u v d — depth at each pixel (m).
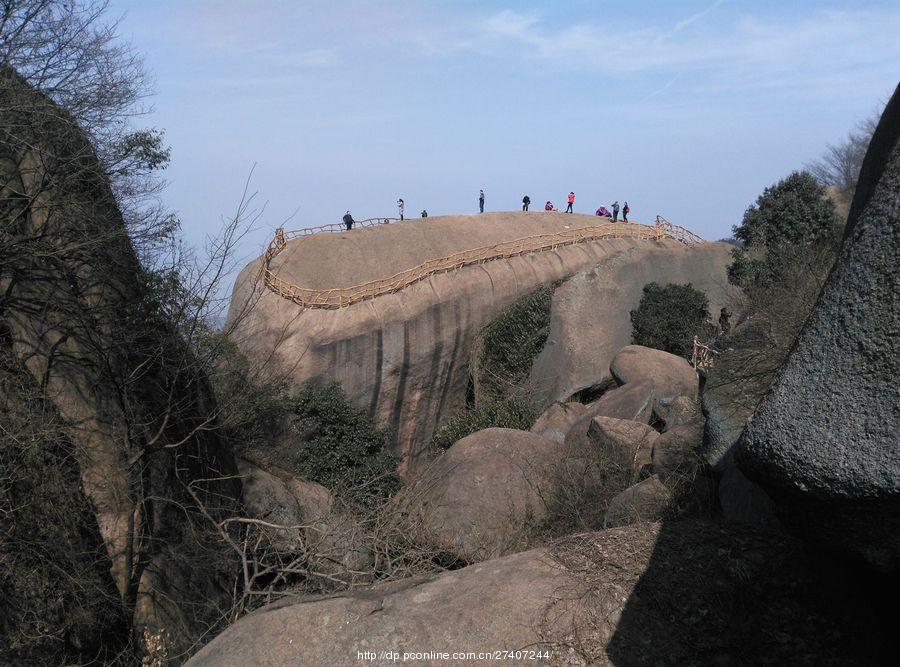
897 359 2.71
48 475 8.67
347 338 25.50
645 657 4.50
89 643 8.60
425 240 32.41
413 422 27.11
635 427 12.98
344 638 4.71
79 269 9.87
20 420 8.55
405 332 26.36
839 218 24.94
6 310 9.07
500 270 28.47
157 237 10.73
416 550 8.91
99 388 9.70
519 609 4.76
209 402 12.53
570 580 4.97
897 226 2.86
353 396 25.72
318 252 30.08
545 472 11.98
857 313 2.89
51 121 9.70
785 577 4.84
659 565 5.06
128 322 10.29
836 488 2.80
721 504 7.30
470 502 11.48
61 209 9.61
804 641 4.49
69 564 8.50
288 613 4.93
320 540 8.99
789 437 2.94
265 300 26.38
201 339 11.87
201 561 10.27
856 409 2.78
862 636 4.43
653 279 29.23
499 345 27.70
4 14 9.30
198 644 9.43
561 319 28.08
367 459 21.52
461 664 4.51
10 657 7.74
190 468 11.20
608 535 5.42
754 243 25.33
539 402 27.28
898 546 2.81
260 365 19.69
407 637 4.67
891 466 2.64
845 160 36.22
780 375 3.10
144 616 9.34
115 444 9.67
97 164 9.98
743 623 4.63
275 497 13.81
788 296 9.76
